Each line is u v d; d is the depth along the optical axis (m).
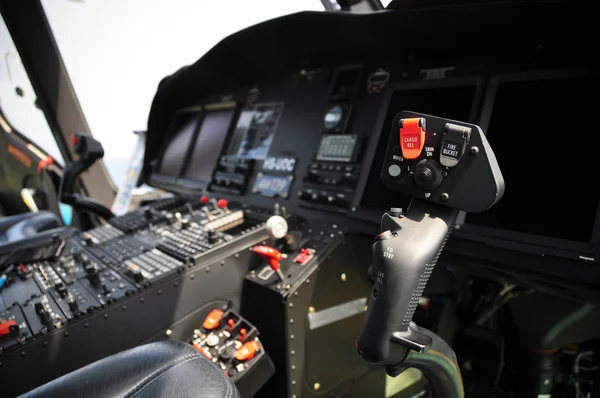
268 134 2.04
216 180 2.16
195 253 1.34
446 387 0.94
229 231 1.75
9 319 1.11
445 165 0.72
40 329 1.04
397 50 1.56
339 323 1.43
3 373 0.97
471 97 1.36
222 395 0.71
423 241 0.76
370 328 0.78
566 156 1.13
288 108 2.01
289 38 1.76
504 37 1.26
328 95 1.80
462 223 1.25
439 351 0.88
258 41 1.82
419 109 1.48
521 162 1.21
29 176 3.65
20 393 0.99
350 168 1.60
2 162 3.60
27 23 3.20
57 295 1.23
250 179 2.01
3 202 3.86
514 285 1.41
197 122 2.62
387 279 0.76
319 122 1.82
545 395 1.44
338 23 1.51
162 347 0.81
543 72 1.19
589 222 1.05
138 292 1.20
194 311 1.31
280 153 1.93
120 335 1.15
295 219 1.60
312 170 1.71
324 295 1.37
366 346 0.78
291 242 1.41
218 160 2.23
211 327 1.28
